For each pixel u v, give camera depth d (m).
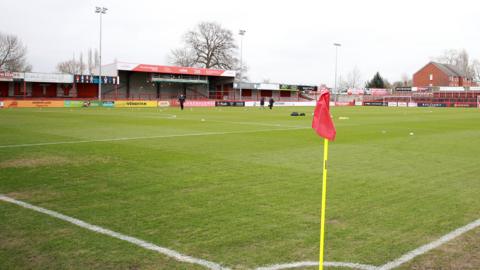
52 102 51.19
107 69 64.38
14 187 7.96
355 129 22.09
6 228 5.57
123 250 4.83
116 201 7.00
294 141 16.02
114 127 21.78
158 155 12.14
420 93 84.06
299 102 76.06
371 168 10.32
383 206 6.85
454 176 9.40
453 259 4.72
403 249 4.99
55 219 5.98
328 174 9.50
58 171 9.59
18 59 80.69
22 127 21.30
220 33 82.19
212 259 4.61
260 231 5.54
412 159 11.81
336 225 5.85
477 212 6.56
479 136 18.66
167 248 4.91
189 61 83.06
